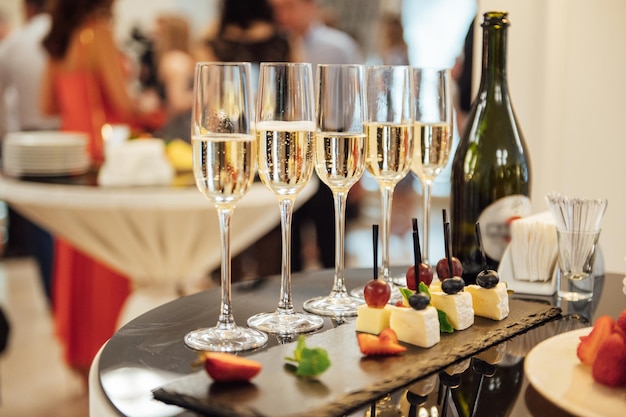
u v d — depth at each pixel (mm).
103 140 3754
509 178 1508
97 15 3736
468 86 6168
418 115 1471
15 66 4465
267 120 1153
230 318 1174
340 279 1354
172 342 1132
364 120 1267
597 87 2344
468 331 1157
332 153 1236
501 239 1505
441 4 7527
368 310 1124
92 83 3740
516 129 1534
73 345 3531
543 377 931
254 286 1491
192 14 6734
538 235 1420
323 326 1211
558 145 2414
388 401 906
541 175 2414
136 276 3160
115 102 3807
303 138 1152
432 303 1169
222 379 912
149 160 3021
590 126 2373
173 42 4875
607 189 2377
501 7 2352
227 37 4070
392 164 1336
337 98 1225
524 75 2393
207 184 1099
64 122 3742
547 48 2340
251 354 1068
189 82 4547
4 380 3729
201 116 1087
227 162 1085
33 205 2943
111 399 916
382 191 1408
